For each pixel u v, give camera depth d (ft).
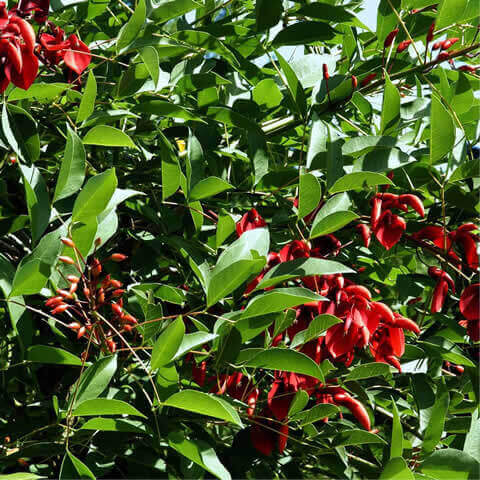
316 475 6.23
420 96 6.87
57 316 5.75
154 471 4.92
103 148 6.33
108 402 3.82
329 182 4.84
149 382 5.06
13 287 3.96
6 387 5.48
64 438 4.86
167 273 6.48
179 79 5.97
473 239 5.13
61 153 6.03
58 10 5.85
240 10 7.55
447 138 4.88
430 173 5.39
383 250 6.38
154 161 6.11
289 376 4.65
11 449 5.03
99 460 4.88
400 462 4.46
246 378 5.13
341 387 4.86
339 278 4.61
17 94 4.82
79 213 4.10
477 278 5.34
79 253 4.31
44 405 5.32
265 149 5.57
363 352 5.55
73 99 5.56
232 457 5.09
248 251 4.51
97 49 6.16
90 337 4.30
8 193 5.09
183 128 6.21
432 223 5.89
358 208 5.66
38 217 4.22
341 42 7.12
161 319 4.49
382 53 6.25
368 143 5.04
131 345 5.42
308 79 6.12
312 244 5.26
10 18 4.36
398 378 6.28
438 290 5.21
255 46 6.87
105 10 6.61
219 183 5.07
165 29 6.34
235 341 4.44
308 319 4.81
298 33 6.11
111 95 5.65
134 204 6.06
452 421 5.33
